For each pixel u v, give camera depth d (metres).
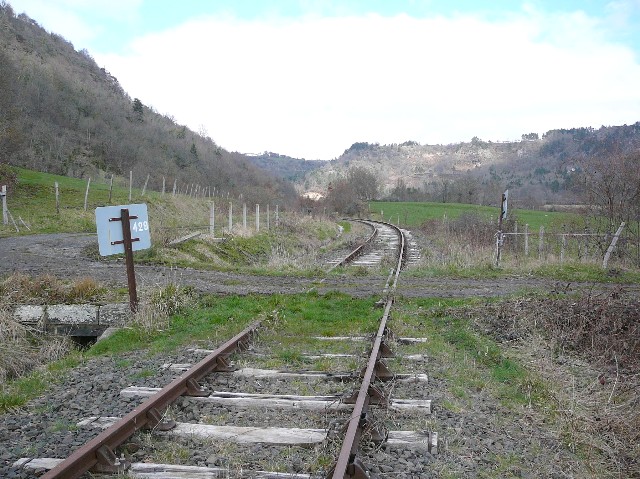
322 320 10.79
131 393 6.47
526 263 18.48
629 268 18.25
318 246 32.69
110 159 82.19
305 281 15.21
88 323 10.90
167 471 4.37
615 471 5.06
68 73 112.75
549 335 9.70
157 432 5.18
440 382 7.07
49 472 3.97
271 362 7.77
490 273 16.89
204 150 104.62
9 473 4.40
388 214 75.25
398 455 4.83
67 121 84.38
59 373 7.70
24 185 40.62
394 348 8.59
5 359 8.74
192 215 45.34
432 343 9.02
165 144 97.19
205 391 6.38
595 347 9.02
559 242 23.86
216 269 16.72
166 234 21.00
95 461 4.45
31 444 5.02
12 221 29.61
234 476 4.29
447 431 5.43
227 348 7.94
